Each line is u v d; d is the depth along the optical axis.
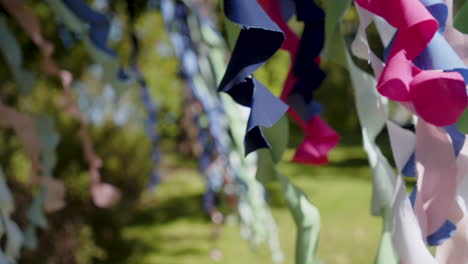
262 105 0.61
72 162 4.55
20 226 2.64
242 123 0.94
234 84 0.61
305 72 0.80
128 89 1.35
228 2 0.61
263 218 2.50
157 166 3.77
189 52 1.81
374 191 0.66
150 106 2.47
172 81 4.75
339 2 0.67
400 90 0.58
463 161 0.67
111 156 5.54
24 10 1.25
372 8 0.62
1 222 1.07
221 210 6.46
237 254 5.37
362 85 0.68
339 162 11.83
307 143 0.82
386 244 0.62
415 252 0.60
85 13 1.20
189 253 5.50
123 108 4.17
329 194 8.60
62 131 4.50
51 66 1.38
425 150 0.64
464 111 0.59
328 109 13.41
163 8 1.74
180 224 6.84
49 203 1.33
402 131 0.68
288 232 6.21
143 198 7.27
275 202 7.80
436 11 0.63
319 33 0.78
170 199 8.42
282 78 4.23
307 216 0.68
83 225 4.27
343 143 14.06
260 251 5.44
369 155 0.67
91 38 1.23
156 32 4.60
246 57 0.62
